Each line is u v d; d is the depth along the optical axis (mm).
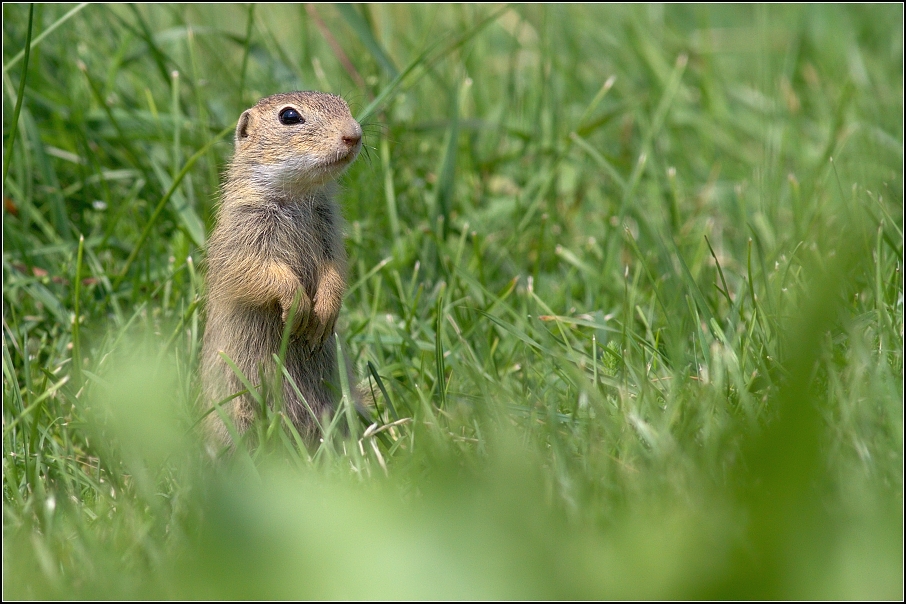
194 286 11156
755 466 4977
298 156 9492
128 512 7363
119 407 6547
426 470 7465
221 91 14969
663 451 7086
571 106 16453
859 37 18375
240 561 5074
